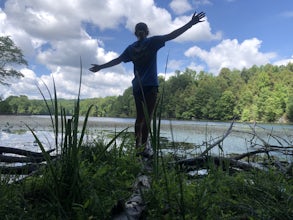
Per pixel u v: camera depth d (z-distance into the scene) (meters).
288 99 83.75
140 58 4.49
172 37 4.34
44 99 2.19
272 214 2.15
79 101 2.16
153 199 2.20
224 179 2.88
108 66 4.94
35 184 2.47
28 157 3.75
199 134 15.34
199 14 4.14
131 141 4.47
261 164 4.19
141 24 4.72
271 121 85.56
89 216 2.04
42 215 2.09
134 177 3.00
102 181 2.58
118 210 2.05
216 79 127.94
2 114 56.66
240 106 95.69
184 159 3.73
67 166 2.18
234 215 2.24
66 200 2.10
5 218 2.03
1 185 2.37
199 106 103.12
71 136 2.19
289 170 3.52
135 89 4.53
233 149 8.01
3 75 52.53
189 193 2.32
